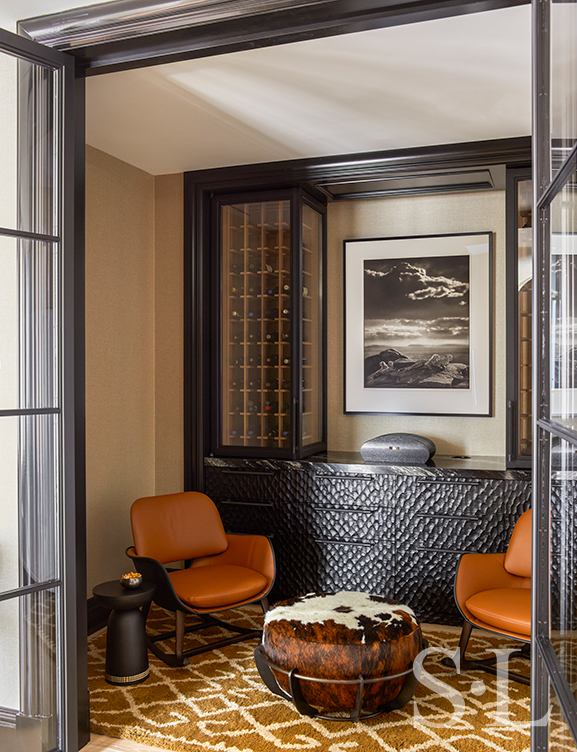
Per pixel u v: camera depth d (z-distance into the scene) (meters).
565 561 1.29
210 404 4.28
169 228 4.34
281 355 4.11
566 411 1.27
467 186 4.07
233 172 4.11
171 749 2.41
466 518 3.63
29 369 2.23
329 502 3.90
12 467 2.18
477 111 3.18
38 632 2.24
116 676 2.94
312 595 2.99
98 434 3.78
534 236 1.57
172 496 3.60
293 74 2.77
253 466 4.09
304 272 4.19
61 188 2.32
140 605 2.96
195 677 3.02
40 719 2.24
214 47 2.23
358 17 2.04
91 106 3.13
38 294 2.27
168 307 4.35
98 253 3.78
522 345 3.67
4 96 2.17
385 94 2.98
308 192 4.23
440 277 4.29
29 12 2.35
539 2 1.53
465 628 3.05
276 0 2.03
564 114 1.26
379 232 4.44
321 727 2.55
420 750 2.38
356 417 4.50
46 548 2.27
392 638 2.52
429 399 4.32
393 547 3.77
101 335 3.81
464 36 2.43
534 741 1.59
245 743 2.43
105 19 2.24
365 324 4.46
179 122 3.35
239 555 3.59
